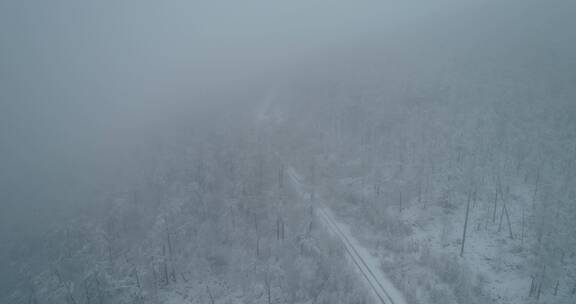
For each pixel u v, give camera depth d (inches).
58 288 1195.3
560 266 1048.8
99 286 1154.7
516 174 1491.1
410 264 1196.5
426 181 1576.0
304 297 1130.0
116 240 1523.1
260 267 1311.5
